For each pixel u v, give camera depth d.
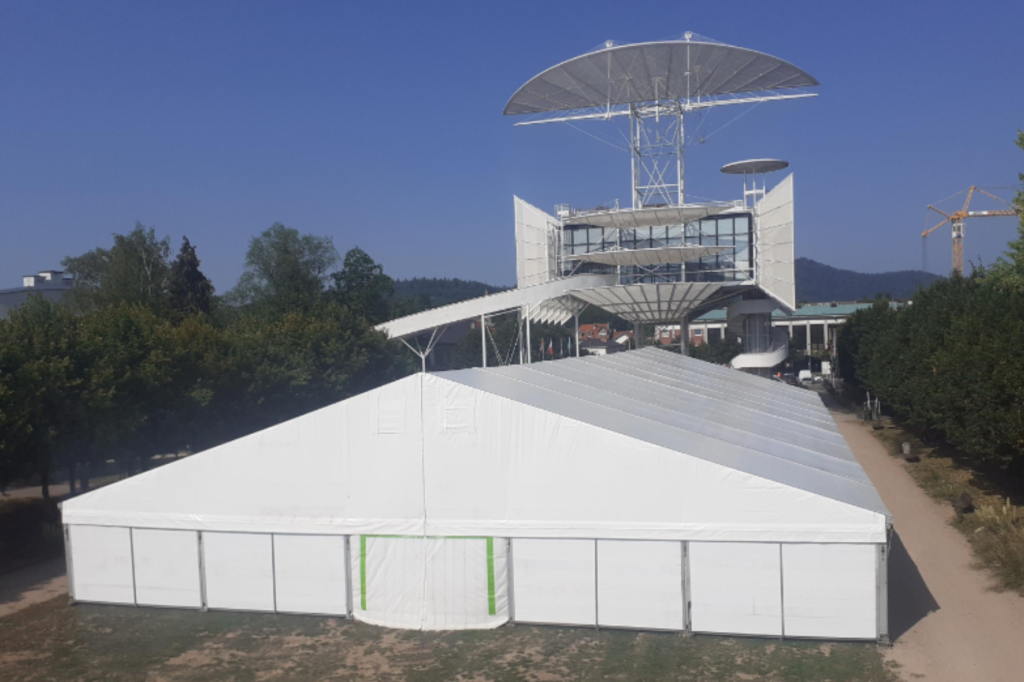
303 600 19.25
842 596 16.28
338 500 18.95
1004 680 14.55
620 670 15.26
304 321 47.78
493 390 19.27
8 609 20.59
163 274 76.12
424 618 18.31
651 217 58.22
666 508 17.11
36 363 25.69
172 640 17.84
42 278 98.50
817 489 16.58
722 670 15.12
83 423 27.75
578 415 18.53
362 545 18.80
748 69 57.59
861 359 65.94
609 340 136.62
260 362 40.00
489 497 18.09
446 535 18.28
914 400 39.56
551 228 70.69
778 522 16.50
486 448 18.08
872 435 51.12
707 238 66.31
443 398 18.30
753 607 16.72
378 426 18.66
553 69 57.59
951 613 18.47
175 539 20.03
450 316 57.03
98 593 20.62
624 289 56.50
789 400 34.69
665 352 52.91
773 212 62.59
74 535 20.73
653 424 20.12
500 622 18.03
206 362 35.53
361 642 17.38
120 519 20.33
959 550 24.09
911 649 16.14
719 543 16.84
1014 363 26.16
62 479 42.12
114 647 17.50
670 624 17.16
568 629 17.69
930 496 32.06
